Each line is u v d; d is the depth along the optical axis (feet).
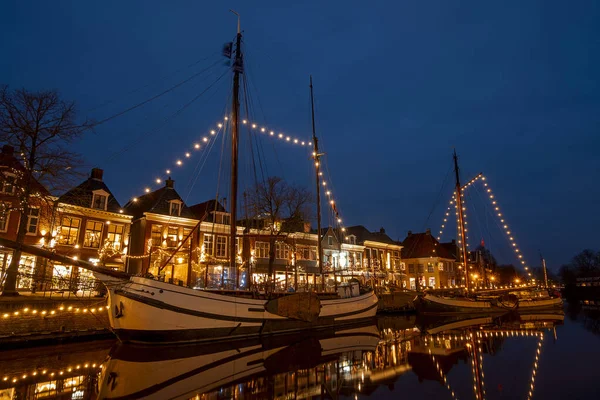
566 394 29.68
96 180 103.09
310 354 47.50
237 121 73.92
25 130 64.85
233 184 71.26
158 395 29.60
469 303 117.60
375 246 175.83
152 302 49.47
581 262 303.68
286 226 107.14
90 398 28.71
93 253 96.02
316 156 101.24
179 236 111.45
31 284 73.92
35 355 46.29
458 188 130.41
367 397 29.32
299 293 68.49
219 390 31.24
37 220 87.35
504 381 33.91
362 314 85.71
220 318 55.77
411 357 45.44
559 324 85.15
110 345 53.93
